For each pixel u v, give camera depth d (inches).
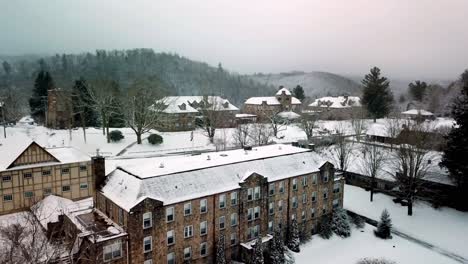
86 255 1407.5
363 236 2208.4
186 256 1636.3
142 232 1472.7
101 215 1680.6
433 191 2615.7
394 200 2677.2
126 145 3444.9
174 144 3649.1
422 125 3491.6
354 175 3043.8
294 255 1935.3
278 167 2037.4
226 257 1772.9
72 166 2252.7
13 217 1962.4
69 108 3823.8
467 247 2049.7
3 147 2255.2
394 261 1902.1
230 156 2092.8
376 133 3880.4
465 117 2395.4
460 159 2409.0
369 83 5349.4
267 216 1915.6
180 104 4537.4
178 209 1577.3
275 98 6230.3
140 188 1525.6
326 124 4815.5
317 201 2201.0
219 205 1720.0
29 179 2105.1
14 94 4702.3
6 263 1140.5
